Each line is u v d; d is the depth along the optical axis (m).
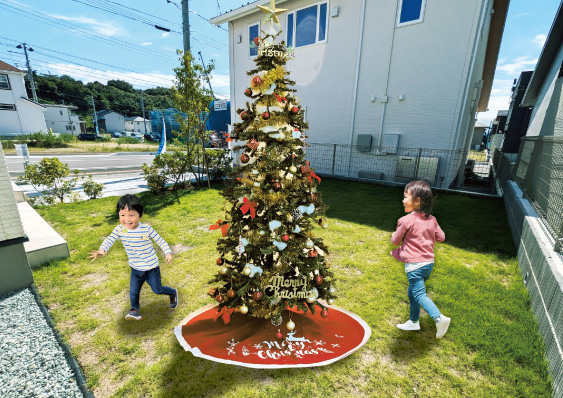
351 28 9.78
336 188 9.02
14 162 15.17
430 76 8.46
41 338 2.42
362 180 9.99
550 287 2.46
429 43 8.32
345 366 2.13
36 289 3.18
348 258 4.09
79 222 5.56
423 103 8.72
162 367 2.10
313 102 11.27
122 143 33.25
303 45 11.16
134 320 2.68
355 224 5.61
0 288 3.07
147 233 2.54
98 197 7.67
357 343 2.33
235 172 2.28
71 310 2.84
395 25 8.84
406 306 2.94
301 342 2.32
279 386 1.95
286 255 2.16
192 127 9.09
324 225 2.38
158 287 2.64
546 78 7.66
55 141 25.62
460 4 7.66
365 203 7.23
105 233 4.98
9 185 2.96
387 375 2.05
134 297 2.64
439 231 2.38
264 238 2.18
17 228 3.07
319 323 2.57
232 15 12.66
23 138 24.81
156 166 8.33
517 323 2.59
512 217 5.23
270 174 2.15
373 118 9.83
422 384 1.99
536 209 4.14
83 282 3.40
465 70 7.87
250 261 2.33
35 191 8.29
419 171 8.87
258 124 2.13
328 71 10.62
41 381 1.96
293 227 2.26
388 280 3.44
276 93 2.13
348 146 10.55
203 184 9.73
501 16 10.80
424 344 2.37
